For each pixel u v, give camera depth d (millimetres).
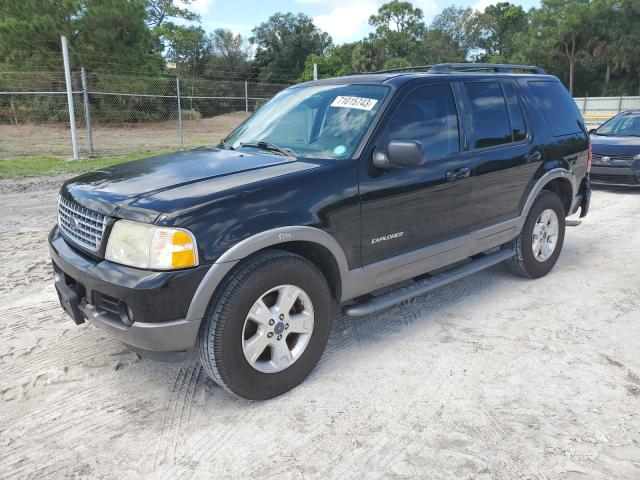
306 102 4082
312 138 3719
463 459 2648
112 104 27062
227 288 2828
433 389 3264
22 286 4855
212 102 30203
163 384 3318
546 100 5090
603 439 2791
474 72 4723
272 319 3029
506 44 73312
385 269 3596
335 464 2617
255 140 3996
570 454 2680
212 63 64438
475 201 4195
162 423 2934
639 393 3215
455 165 3965
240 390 2977
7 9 27172
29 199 8883
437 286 4012
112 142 19891
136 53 28766
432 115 3904
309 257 3412
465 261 4641
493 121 4414
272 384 3096
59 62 26109
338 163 3346
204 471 2568
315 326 3250
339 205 3242
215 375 2910
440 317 4316
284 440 2795
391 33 71312
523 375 3424
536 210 4879
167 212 2701
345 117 3693
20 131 24406
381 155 3404
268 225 2922
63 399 3141
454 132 4043
